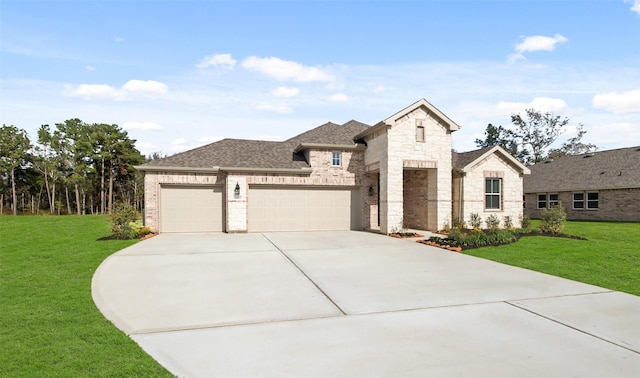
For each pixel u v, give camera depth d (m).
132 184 55.22
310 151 19.12
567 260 10.32
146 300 6.52
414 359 4.20
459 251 12.02
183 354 4.31
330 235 16.95
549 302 6.50
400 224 17.22
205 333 5.01
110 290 7.16
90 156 47.84
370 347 4.55
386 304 6.36
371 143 19.02
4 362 3.89
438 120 18.02
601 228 18.95
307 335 4.95
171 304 6.31
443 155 18.05
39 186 53.16
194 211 18.14
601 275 8.58
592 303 6.45
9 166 48.09
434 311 5.99
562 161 30.92
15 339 4.57
